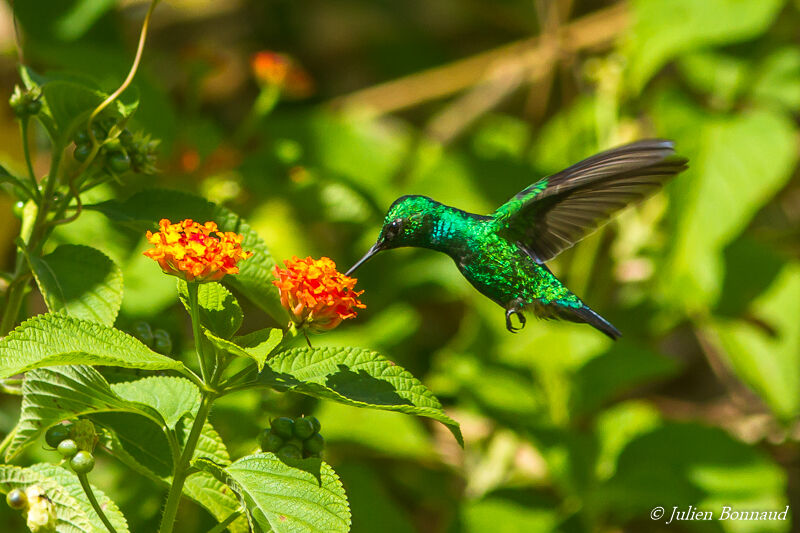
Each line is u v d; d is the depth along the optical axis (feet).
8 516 21.02
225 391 12.05
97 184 15.28
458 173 30.58
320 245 29.27
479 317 29.07
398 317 27.81
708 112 29.07
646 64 29.04
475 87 39.27
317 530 11.58
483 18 45.93
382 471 28.94
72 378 12.17
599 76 30.63
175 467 12.12
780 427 31.27
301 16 44.78
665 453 25.59
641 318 30.68
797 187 35.04
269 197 26.37
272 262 15.07
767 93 29.99
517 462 28.25
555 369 27.43
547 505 25.81
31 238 14.87
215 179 26.55
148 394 13.99
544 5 37.17
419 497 29.43
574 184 15.84
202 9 42.06
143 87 26.04
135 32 40.24
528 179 30.66
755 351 29.37
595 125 32.14
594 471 25.59
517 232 16.92
